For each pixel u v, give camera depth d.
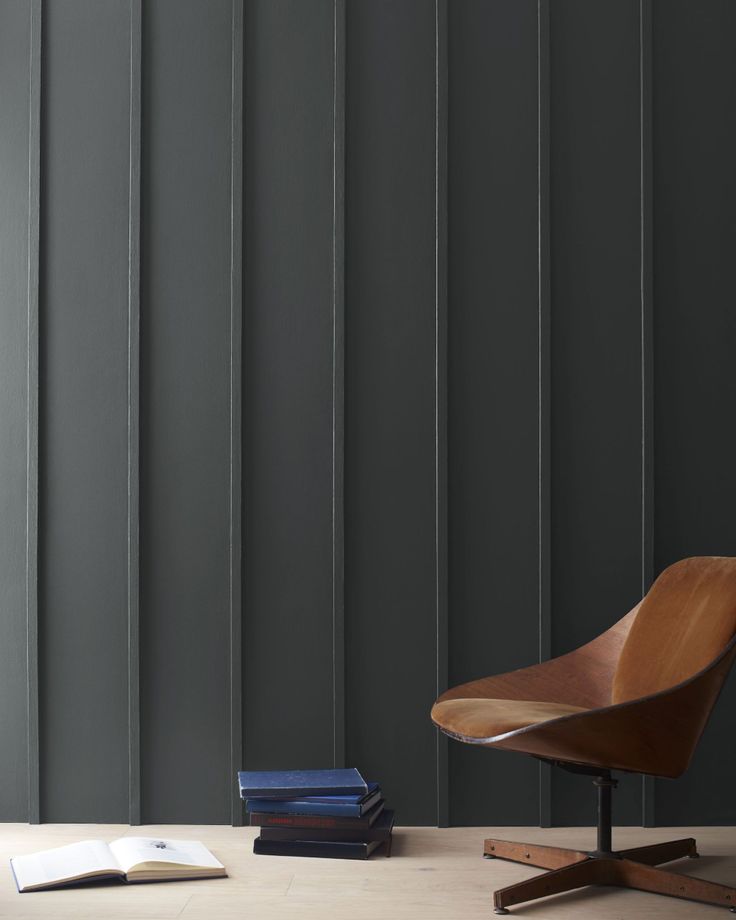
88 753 2.71
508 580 2.74
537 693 2.37
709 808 2.70
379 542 2.75
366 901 2.09
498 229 2.79
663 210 2.80
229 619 2.72
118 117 2.81
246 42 2.81
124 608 2.73
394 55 2.81
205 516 2.75
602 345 2.78
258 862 2.36
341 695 2.69
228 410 2.76
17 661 2.73
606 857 2.17
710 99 2.81
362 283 2.79
